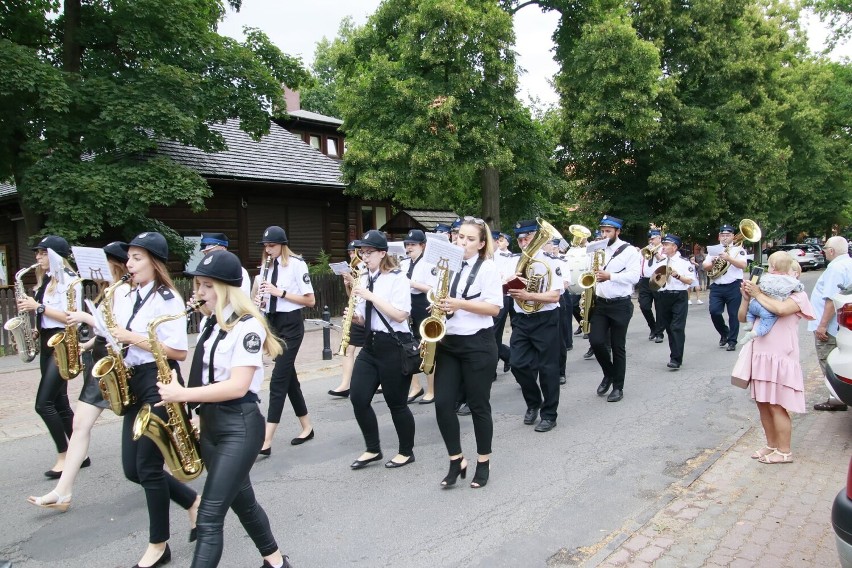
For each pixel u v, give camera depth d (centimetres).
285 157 2017
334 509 458
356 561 384
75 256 454
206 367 321
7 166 1438
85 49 1503
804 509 430
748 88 2108
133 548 408
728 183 2153
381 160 1506
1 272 2100
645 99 1755
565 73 1950
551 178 1833
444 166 1537
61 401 530
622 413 692
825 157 3170
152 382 371
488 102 1538
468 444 598
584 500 466
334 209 2105
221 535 305
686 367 925
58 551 404
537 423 651
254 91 1588
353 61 1777
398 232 2323
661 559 372
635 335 1250
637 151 2083
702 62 2047
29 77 1198
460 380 483
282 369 575
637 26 2052
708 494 466
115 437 639
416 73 1552
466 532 419
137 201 1322
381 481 509
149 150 1600
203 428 328
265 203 1892
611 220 719
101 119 1310
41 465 563
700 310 1692
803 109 2720
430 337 441
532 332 630
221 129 2003
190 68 1501
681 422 654
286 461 561
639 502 460
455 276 467
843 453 534
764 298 499
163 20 1428
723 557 371
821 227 3800
